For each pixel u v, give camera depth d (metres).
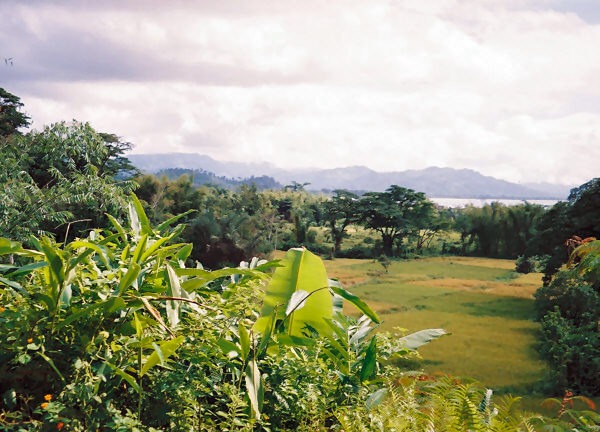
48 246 2.38
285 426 2.93
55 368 2.10
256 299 3.75
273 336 3.20
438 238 105.06
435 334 3.65
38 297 2.36
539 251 40.19
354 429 2.45
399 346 3.51
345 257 94.12
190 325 2.72
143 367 2.28
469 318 30.88
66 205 16.53
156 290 2.75
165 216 46.62
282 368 3.02
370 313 3.46
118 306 2.38
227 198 96.38
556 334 18.91
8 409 2.11
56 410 1.96
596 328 18.27
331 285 3.59
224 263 40.81
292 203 120.88
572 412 2.67
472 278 57.25
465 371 17.50
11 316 2.21
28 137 15.23
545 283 39.03
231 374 3.10
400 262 77.19
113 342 2.41
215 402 2.87
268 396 2.92
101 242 3.01
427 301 38.62
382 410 2.46
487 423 2.12
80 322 2.44
